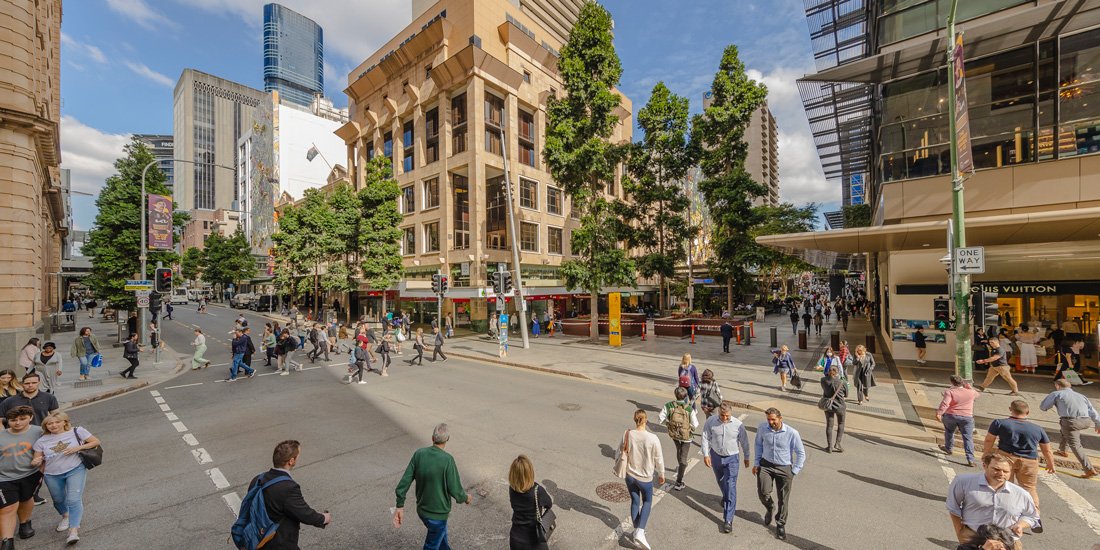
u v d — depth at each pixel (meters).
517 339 26.11
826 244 15.05
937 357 15.91
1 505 4.69
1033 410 10.19
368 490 6.39
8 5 13.76
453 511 5.75
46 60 19.70
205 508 5.91
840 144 32.09
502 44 32.38
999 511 3.82
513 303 32.19
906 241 14.14
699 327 27.28
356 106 40.84
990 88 14.03
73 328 31.03
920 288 16.09
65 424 5.16
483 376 14.91
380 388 12.98
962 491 4.07
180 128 147.25
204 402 11.41
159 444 8.30
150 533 5.29
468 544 5.00
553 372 15.56
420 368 16.55
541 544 3.87
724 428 5.47
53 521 5.56
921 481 6.77
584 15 23.16
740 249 29.06
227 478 6.83
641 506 5.09
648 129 27.11
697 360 17.89
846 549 4.95
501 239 32.16
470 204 29.66
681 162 28.20
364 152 40.06
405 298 32.75
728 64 28.39
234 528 3.58
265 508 3.54
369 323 35.69
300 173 65.31
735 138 28.62
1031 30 12.98
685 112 26.45
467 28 30.78
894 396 11.73
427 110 33.97
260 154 72.88
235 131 153.62
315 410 10.59
